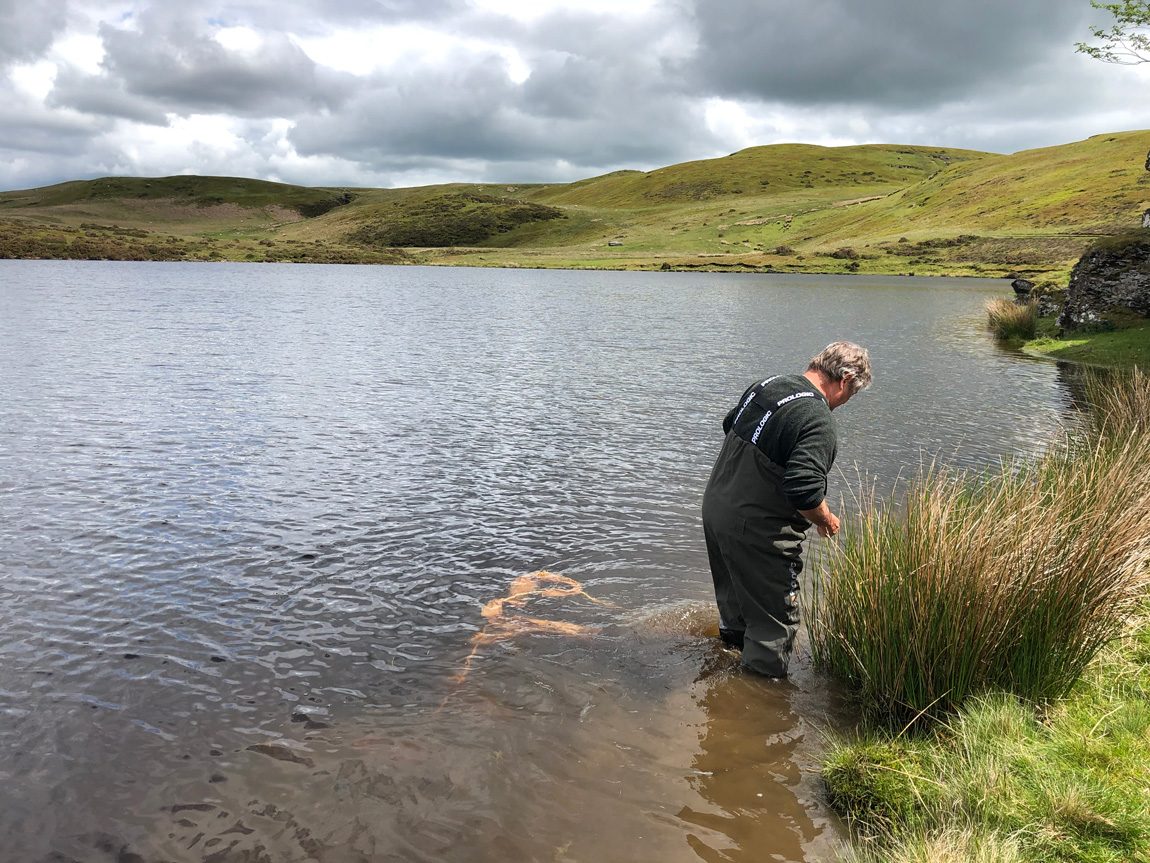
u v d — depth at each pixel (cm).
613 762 384
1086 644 425
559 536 720
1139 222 9131
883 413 1334
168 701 433
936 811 329
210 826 333
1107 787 331
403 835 329
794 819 344
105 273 6284
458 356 2003
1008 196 12231
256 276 6825
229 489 838
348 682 458
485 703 436
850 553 480
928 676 412
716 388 1598
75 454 956
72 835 325
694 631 528
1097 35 1499
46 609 545
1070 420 1268
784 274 9838
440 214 17288
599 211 17862
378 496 828
